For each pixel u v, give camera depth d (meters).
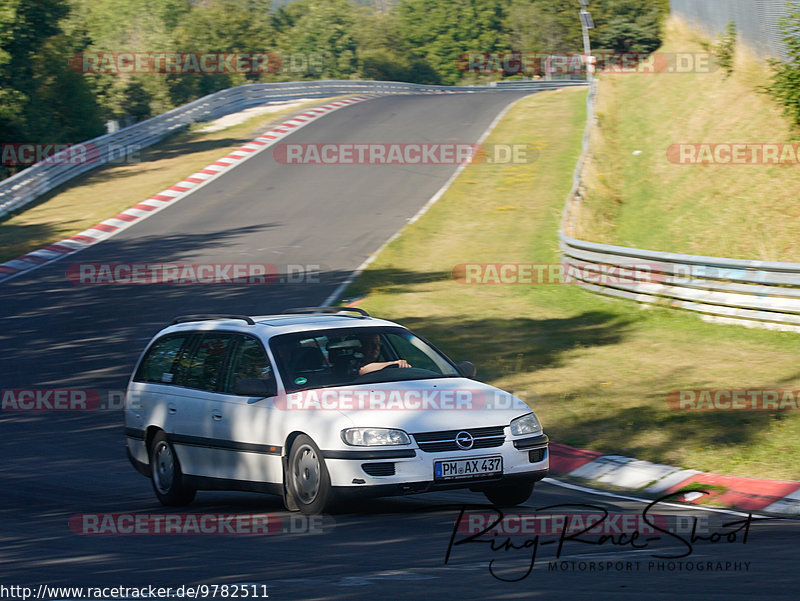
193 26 150.00
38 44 96.50
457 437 17.03
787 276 34.75
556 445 24.48
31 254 57.00
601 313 40.59
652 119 71.69
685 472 21.17
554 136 83.56
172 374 20.84
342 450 16.66
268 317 20.95
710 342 34.56
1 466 25.33
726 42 73.00
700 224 48.56
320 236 58.72
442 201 66.00
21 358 38.34
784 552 14.02
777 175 51.16
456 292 45.62
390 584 12.45
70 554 15.68
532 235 56.16
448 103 106.69
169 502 20.23
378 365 19.00
